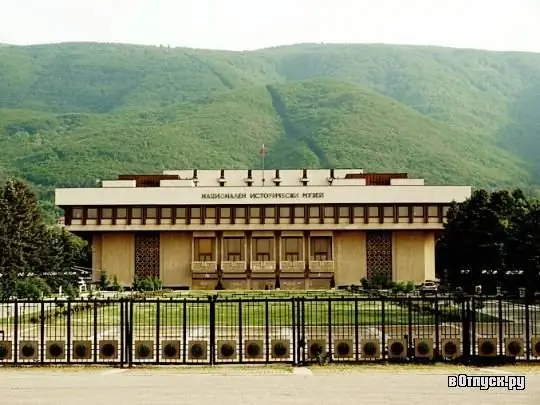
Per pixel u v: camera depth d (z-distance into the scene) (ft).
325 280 427.74
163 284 428.15
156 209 425.28
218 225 424.05
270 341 133.18
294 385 97.50
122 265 431.02
